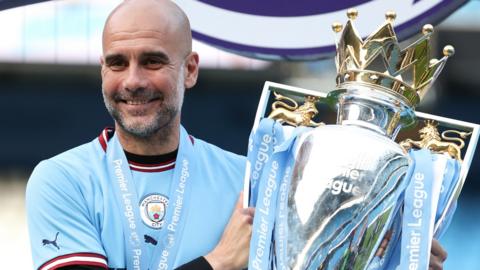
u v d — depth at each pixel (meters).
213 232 5.39
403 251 4.93
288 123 5.29
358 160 4.86
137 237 5.27
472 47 13.80
